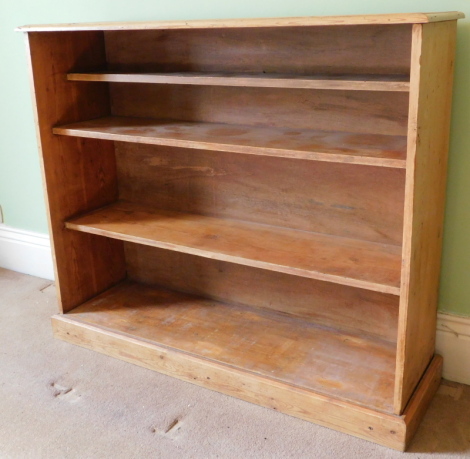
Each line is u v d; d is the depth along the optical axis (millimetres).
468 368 2311
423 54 1636
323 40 2166
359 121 2189
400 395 1949
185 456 1978
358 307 2418
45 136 2480
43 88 2430
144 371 2457
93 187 2750
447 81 1905
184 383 2369
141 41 2553
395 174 2174
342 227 2346
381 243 2279
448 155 2107
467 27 1963
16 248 3416
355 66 2139
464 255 2205
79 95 2584
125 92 2674
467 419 2139
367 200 2258
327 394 2084
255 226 2506
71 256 2703
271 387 2162
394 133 2139
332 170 2295
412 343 1988
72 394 2318
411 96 1662
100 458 1980
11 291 3213
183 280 2857
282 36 2236
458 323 2283
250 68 2338
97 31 2611
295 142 2076
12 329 2811
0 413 2215
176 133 2293
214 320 2600
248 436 2064
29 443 2057
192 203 2682
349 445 2012
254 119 2395
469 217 2152
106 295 2873
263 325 2545
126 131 2363
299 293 2541
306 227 2426
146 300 2811
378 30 2064
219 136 2217
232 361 2289
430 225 1983
